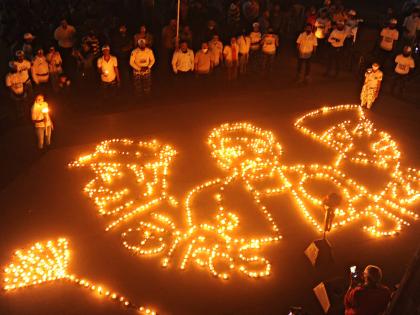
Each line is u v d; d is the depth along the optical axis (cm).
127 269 961
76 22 1845
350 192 1229
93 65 1636
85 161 1280
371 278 738
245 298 916
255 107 1623
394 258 1027
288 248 1037
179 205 1141
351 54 1959
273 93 1731
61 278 930
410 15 2103
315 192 1221
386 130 1531
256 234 1069
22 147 1314
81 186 1185
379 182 1274
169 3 2161
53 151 1309
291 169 1305
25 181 1188
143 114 1534
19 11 1745
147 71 1587
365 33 2166
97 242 1021
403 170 1334
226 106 1617
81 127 1436
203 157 1332
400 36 2266
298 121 1545
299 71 1803
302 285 950
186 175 1251
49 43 1689
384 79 1900
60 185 1184
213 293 922
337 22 1845
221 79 1817
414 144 1462
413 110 1673
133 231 1055
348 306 769
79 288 914
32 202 1121
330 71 1955
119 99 1619
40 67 1468
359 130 1521
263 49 1809
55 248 996
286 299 918
